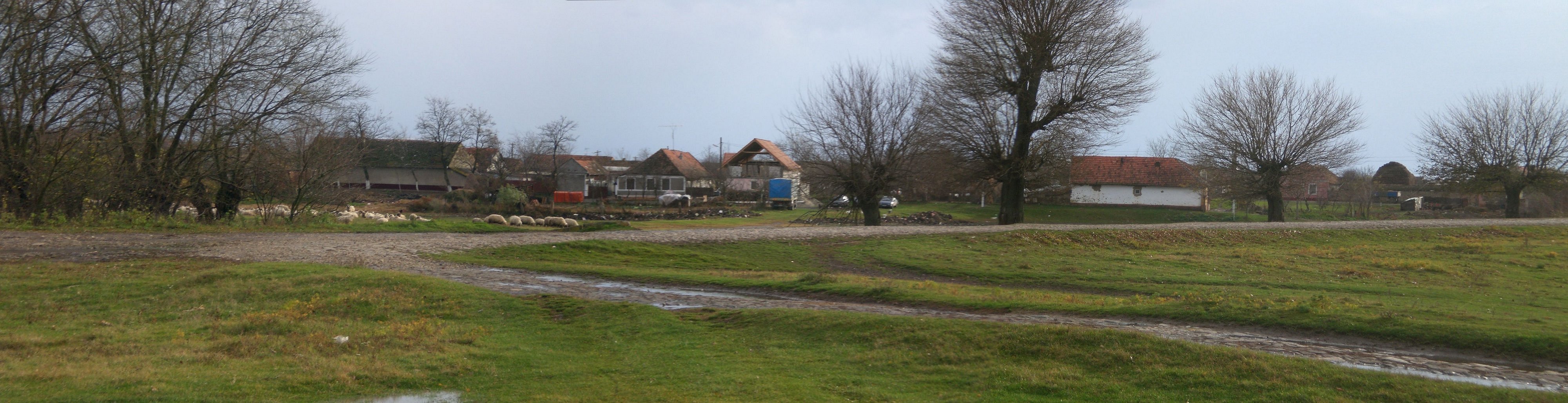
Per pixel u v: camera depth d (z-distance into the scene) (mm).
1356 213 64875
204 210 31000
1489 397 7984
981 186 49312
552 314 14023
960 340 11094
